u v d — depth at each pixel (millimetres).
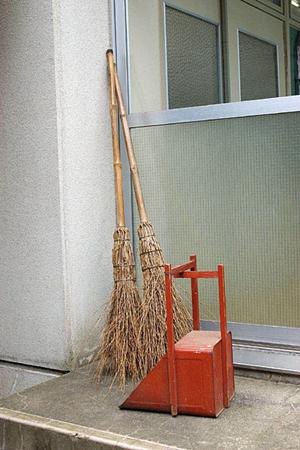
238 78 2938
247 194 2822
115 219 3215
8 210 3125
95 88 3104
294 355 2668
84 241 3047
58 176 2924
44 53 2928
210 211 2934
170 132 3025
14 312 3150
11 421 2385
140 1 3127
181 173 3006
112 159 3203
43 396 2609
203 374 2271
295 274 2719
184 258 3025
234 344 2840
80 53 3018
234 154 2846
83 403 2510
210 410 2271
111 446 2121
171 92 3066
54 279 2979
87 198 3062
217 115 2867
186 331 2711
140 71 3141
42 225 3002
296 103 2662
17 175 3074
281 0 2811
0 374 3242
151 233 2785
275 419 2260
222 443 2064
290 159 2703
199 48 3004
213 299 2949
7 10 3031
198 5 3010
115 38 3164
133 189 3168
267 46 2869
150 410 2367
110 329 2787
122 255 2807
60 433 2246
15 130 3062
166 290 2311
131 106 3174
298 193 2691
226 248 2898
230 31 2945
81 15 3016
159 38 3098
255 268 2822
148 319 2670
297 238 2707
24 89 3012
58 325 2980
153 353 2648
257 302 2824
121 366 2709
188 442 2084
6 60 3059
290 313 2738
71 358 2977
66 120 2951
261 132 2768
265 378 2738
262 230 2795
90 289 3078
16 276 3125
